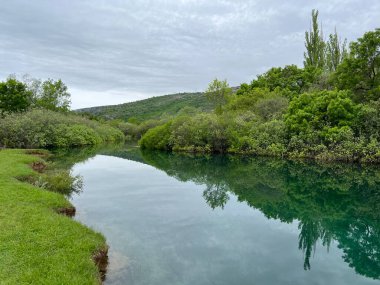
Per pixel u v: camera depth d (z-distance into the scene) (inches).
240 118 1608.0
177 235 418.3
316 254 369.7
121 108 5802.2
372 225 490.3
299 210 573.9
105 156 1418.6
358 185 786.8
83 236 340.5
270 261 345.7
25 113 1711.4
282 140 1350.9
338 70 1472.7
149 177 877.2
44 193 492.4
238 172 992.2
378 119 1130.0
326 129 1208.8
